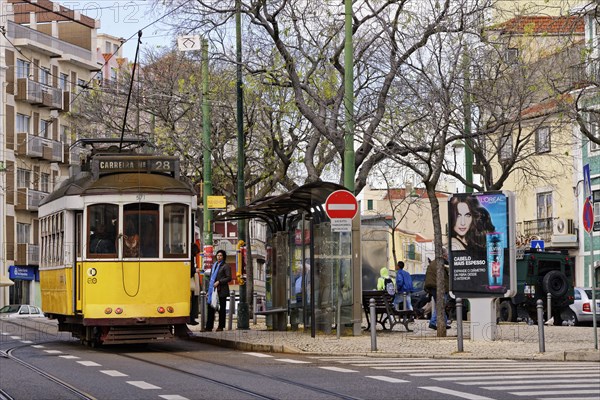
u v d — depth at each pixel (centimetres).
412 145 3638
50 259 3016
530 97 3650
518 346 2670
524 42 3884
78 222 2761
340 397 1555
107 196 2725
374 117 3475
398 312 3459
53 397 1600
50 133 9181
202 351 2747
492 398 1516
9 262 8525
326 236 3103
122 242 2717
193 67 5353
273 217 3578
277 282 3578
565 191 6844
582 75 3147
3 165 7169
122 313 2686
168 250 2739
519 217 7281
